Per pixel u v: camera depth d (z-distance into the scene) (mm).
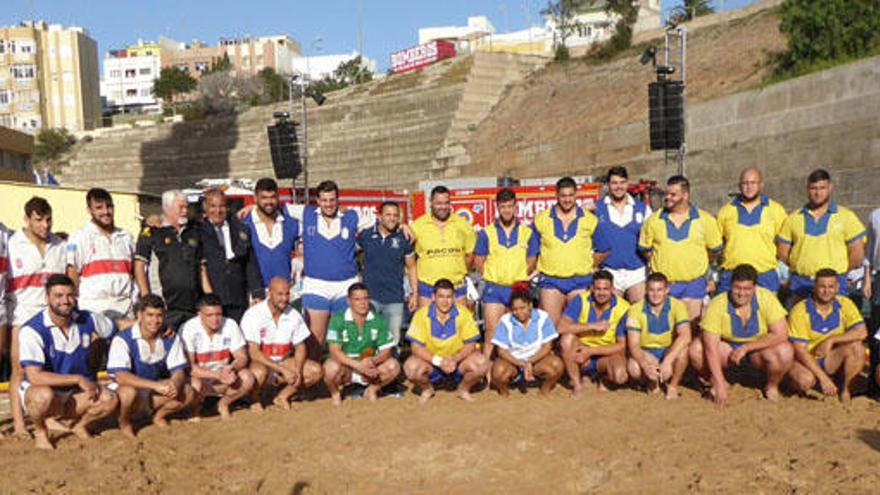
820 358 6969
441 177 32031
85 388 6055
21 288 6410
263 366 7105
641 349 7238
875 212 6926
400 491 4965
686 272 7316
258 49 100875
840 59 17156
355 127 39750
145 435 6410
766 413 6453
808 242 7016
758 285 7238
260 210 7359
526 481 5086
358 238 7875
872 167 14250
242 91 57969
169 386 6438
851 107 15086
